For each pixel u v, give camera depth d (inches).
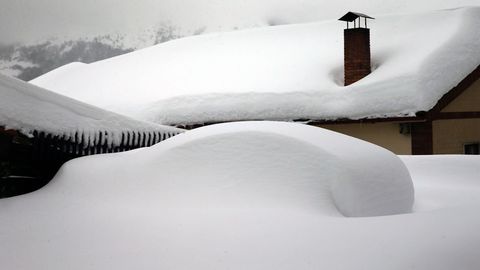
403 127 462.3
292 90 530.0
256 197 186.7
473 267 118.5
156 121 560.1
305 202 180.5
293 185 187.2
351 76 533.6
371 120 467.5
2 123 235.1
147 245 148.6
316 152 193.2
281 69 600.4
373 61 572.7
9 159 254.2
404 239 138.6
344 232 149.3
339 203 183.0
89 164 237.1
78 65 893.2
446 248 129.0
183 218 174.1
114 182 215.5
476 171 333.1
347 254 131.5
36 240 160.1
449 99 471.8
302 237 147.1
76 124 260.5
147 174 210.2
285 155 195.5
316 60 607.8
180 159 208.2
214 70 649.6
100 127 271.1
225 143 205.5
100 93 696.4
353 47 534.6
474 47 521.0
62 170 244.5
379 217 164.7
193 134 220.1
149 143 301.1
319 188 184.4
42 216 189.8
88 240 157.2
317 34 691.4
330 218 165.6
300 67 595.5
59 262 138.6
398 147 469.1
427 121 454.3
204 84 614.9
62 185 229.1
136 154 228.2
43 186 252.5
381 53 581.6
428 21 617.6
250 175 194.1
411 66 482.3
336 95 500.4
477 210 170.4
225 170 198.4
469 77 493.0
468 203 226.4
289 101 515.5
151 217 178.5
